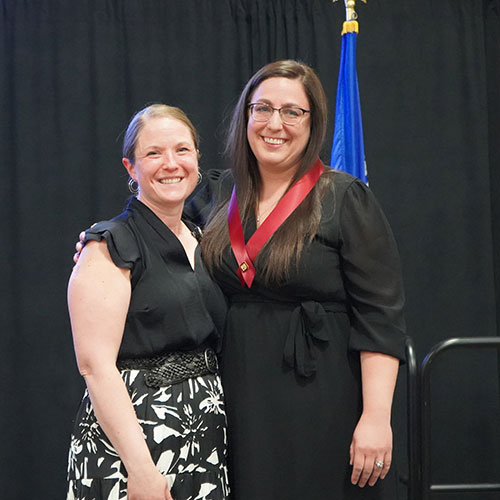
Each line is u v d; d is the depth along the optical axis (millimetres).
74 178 3830
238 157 2160
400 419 3789
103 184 3830
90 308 1839
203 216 2289
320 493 2012
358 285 2006
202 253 2109
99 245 1908
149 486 1771
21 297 3791
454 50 4008
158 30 3926
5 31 3875
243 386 2039
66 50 3863
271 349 2033
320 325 2020
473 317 3936
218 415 1971
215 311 2061
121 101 3889
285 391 2021
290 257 1991
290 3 3979
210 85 3939
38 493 3738
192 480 1894
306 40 3955
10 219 3832
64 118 3844
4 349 3773
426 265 3951
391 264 2021
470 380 3932
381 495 2043
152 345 1907
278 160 2070
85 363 1831
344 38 3301
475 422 3918
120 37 3906
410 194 3965
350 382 2045
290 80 2074
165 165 1994
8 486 3732
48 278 3803
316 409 2014
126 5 3908
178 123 2045
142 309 1910
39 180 3830
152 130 2016
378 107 3975
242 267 2033
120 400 1810
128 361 1913
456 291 3945
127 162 2090
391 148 3971
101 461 1858
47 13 3881
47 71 3869
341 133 3250
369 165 3947
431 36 4012
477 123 3979
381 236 2021
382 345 1967
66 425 3764
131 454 1781
